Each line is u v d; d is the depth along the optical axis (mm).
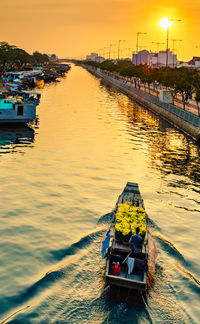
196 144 38594
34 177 23812
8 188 21312
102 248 13578
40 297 11273
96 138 38594
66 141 36250
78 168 26656
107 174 25547
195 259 14008
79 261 13375
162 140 39781
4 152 30391
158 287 11945
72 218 17422
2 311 10586
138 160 30266
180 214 18703
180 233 16391
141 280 11188
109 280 10820
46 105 63531
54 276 12328
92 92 94875
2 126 41969
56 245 14555
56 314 10555
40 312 10602
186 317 10648
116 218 13344
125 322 10320
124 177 25062
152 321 10398
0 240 14805
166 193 22047
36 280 12133
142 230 12383
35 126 43719
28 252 13930
